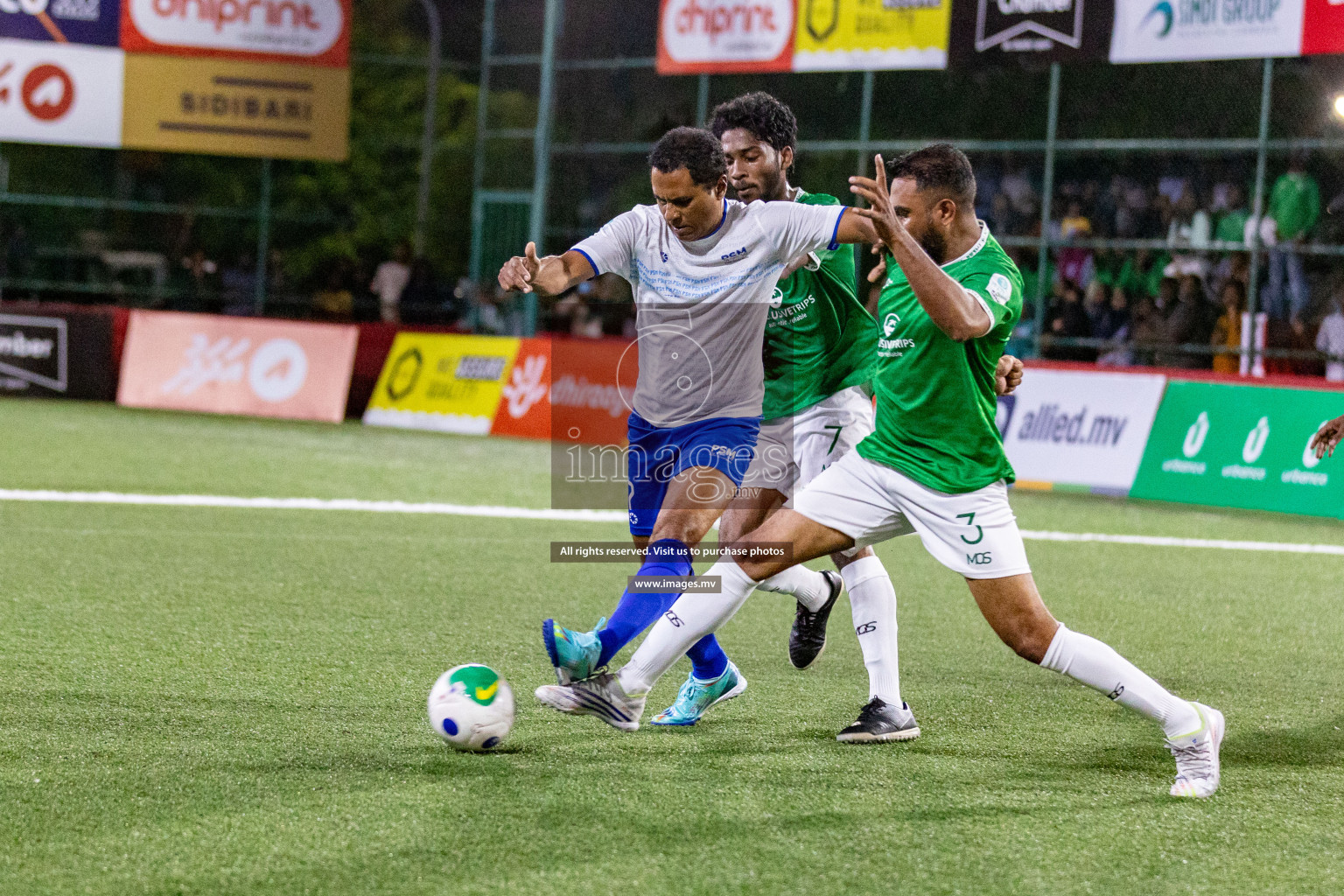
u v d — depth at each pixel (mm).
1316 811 8922
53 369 39125
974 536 9289
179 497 22641
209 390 38469
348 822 8062
